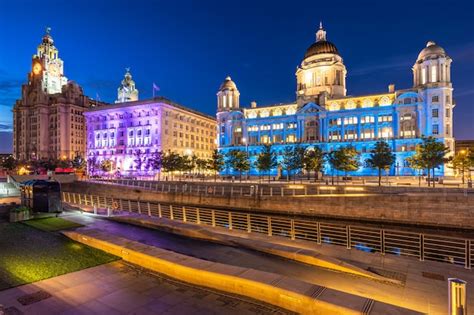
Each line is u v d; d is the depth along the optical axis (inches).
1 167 4827.8
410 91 2972.4
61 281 424.5
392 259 555.5
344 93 3784.5
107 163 4111.7
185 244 647.1
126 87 6417.3
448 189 1423.5
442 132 2805.1
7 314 331.3
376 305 316.2
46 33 6491.1
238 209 1605.6
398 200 1273.4
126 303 361.4
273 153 2765.7
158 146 4173.2
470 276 472.4
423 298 393.1
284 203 1491.1
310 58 3860.7
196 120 5034.5
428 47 2974.9
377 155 2148.1
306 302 334.0
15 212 829.2
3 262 498.3
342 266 490.6
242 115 3782.0
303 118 3393.2
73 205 1149.1
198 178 3164.4
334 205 1382.9
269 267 507.5
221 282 399.2
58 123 5738.2
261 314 335.9
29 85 6112.2
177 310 344.2
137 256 499.2
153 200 1946.4
